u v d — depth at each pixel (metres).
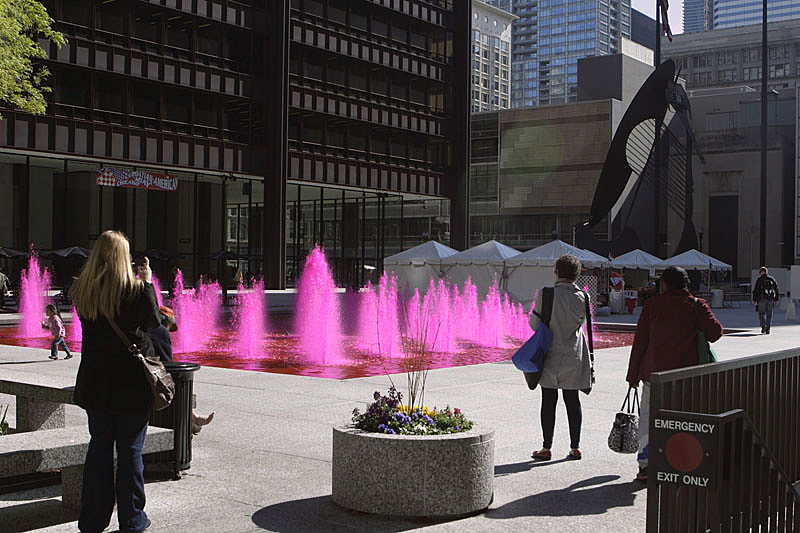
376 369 14.77
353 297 46.53
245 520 5.44
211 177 50.16
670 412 3.67
